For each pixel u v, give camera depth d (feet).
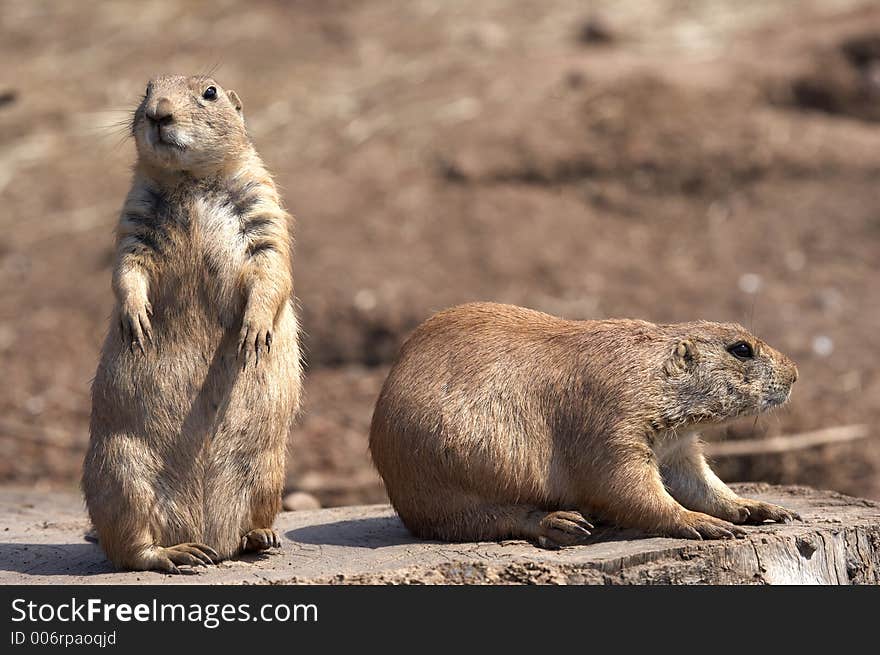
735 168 60.34
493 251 55.16
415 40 73.82
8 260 60.39
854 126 63.82
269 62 72.18
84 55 75.72
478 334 24.03
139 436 22.53
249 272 23.09
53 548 25.48
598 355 23.47
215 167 23.49
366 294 53.01
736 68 65.92
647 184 59.98
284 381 23.13
